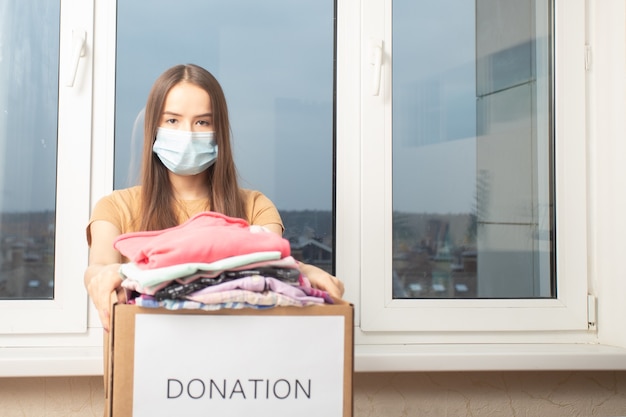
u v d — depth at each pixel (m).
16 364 1.32
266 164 1.61
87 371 1.34
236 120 1.60
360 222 1.61
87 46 1.52
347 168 1.62
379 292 1.59
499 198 1.69
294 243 1.62
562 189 1.67
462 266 1.66
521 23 1.70
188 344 0.82
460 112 1.68
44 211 1.52
